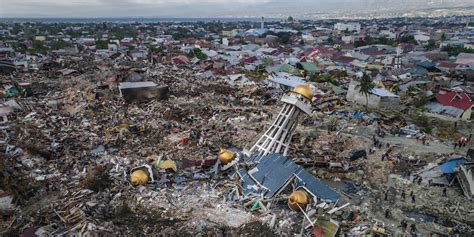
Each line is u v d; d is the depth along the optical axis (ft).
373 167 172.76
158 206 130.11
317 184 139.54
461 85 322.55
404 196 146.61
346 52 530.68
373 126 222.69
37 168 152.76
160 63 447.01
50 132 197.57
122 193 136.56
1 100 257.55
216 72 395.75
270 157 152.46
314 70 409.08
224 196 138.00
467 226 127.54
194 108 257.55
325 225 120.37
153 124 220.02
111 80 321.73
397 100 273.75
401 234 120.26
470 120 243.40
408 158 181.16
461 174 153.07
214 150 187.93
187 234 113.50
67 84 323.16
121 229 115.03
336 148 195.83
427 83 337.93
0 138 179.01
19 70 372.17
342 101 289.12
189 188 143.84
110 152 178.91
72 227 113.29
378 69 421.59
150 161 166.91
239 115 248.93
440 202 142.61
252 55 501.15
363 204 140.87
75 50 530.27
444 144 203.21
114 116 234.79
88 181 138.62
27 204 127.24
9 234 110.63
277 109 267.59
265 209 128.88
